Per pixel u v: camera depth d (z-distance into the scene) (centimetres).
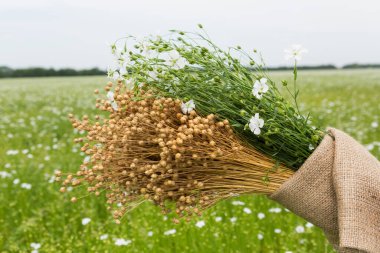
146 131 240
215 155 233
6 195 614
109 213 564
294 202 242
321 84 2288
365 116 1228
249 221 494
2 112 1511
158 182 246
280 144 245
